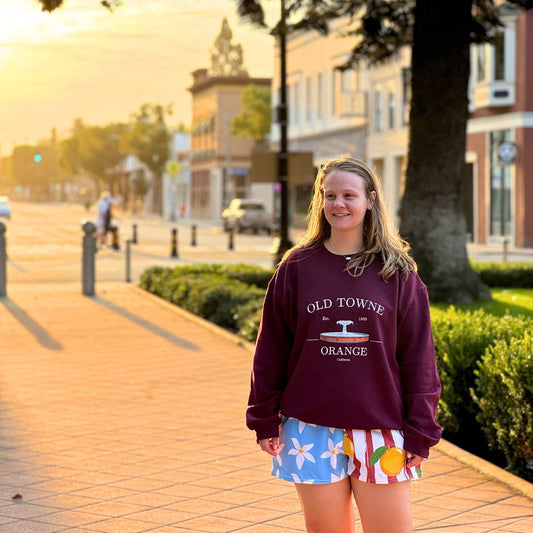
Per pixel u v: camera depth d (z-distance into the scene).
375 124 54.03
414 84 17.53
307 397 4.55
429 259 17.38
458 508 6.81
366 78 54.78
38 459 8.13
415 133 17.52
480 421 8.59
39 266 31.25
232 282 19.20
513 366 7.76
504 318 9.98
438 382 4.67
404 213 17.67
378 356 4.51
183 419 9.59
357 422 4.50
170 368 12.42
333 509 4.61
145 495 7.16
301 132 65.38
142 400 10.47
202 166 99.12
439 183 17.41
